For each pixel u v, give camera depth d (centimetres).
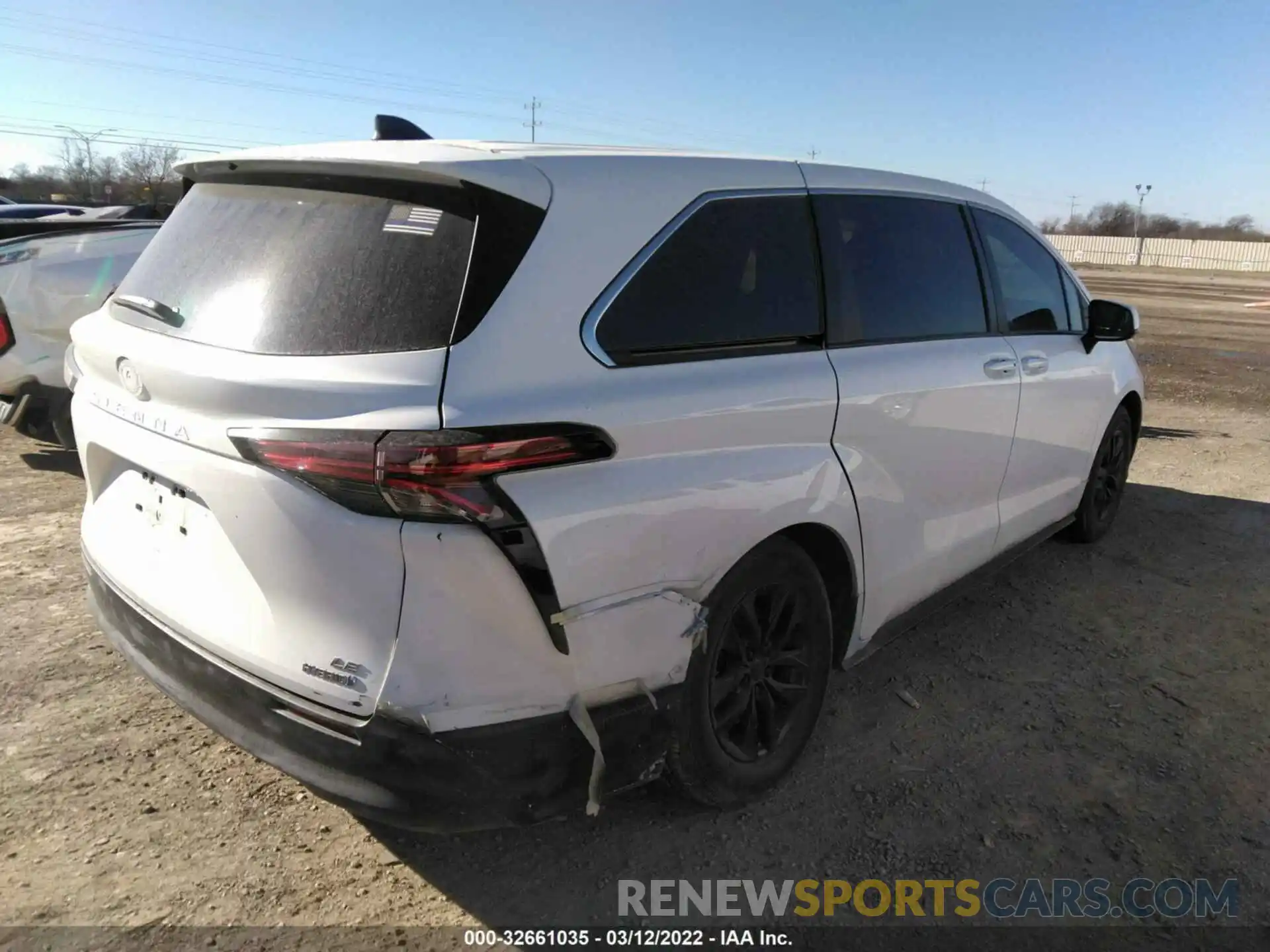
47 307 564
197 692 237
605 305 232
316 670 212
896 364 315
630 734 236
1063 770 314
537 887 256
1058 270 448
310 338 212
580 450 215
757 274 276
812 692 300
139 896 245
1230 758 324
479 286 211
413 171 217
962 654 397
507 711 214
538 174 227
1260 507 617
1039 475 428
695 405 242
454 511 198
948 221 366
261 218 243
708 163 272
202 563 235
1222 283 4238
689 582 243
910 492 327
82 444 285
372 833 274
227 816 279
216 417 216
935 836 280
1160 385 1130
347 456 198
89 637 383
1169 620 436
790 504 269
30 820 272
